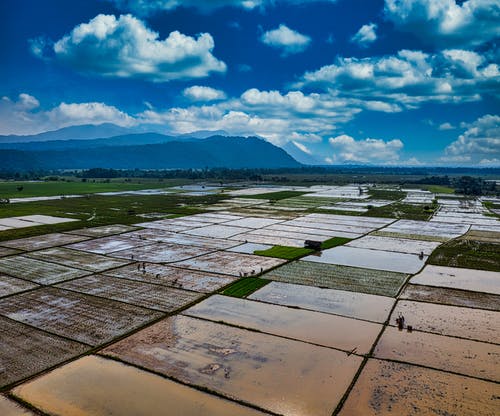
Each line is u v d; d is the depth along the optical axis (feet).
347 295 160.35
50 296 155.74
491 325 130.82
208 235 289.33
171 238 276.21
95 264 203.92
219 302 150.51
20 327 127.03
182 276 184.03
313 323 131.44
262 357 108.27
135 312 139.74
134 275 184.85
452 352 111.75
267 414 84.43
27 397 90.12
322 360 106.83
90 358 107.34
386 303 151.33
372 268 202.18
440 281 180.34
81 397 90.17
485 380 97.60
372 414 84.28
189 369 101.86
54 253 227.61
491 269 201.26
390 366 103.96
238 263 209.46
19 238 268.62
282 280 179.63
